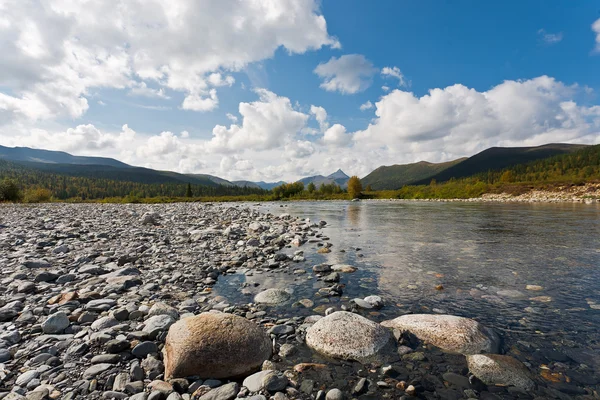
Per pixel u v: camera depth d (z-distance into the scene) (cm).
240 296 605
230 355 350
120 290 609
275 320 485
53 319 427
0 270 716
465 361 360
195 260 883
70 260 831
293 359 371
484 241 1190
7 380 309
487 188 6975
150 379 325
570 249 1014
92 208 3272
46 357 348
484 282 677
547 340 414
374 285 665
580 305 536
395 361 361
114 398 285
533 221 1861
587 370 344
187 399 292
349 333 400
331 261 891
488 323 471
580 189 5512
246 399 291
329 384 320
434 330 418
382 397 296
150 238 1212
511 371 335
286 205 4731
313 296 600
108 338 387
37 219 1800
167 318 453
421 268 802
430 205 4128
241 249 1042
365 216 2448
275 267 827
